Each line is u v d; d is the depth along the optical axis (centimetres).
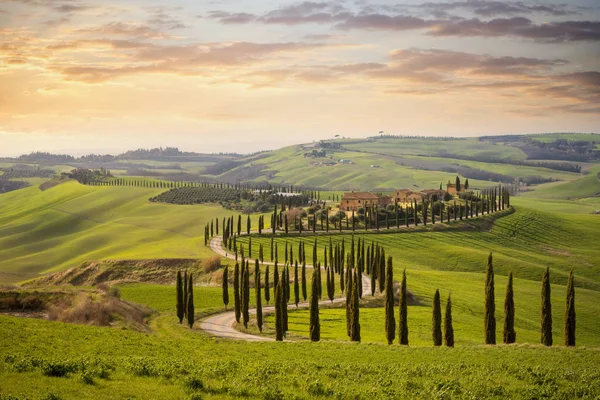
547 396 3894
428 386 3922
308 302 12356
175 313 10475
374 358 5519
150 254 18950
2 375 3488
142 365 4009
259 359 5256
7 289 9419
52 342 5128
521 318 12325
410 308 11844
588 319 13012
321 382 3869
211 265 16525
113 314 8225
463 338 9012
